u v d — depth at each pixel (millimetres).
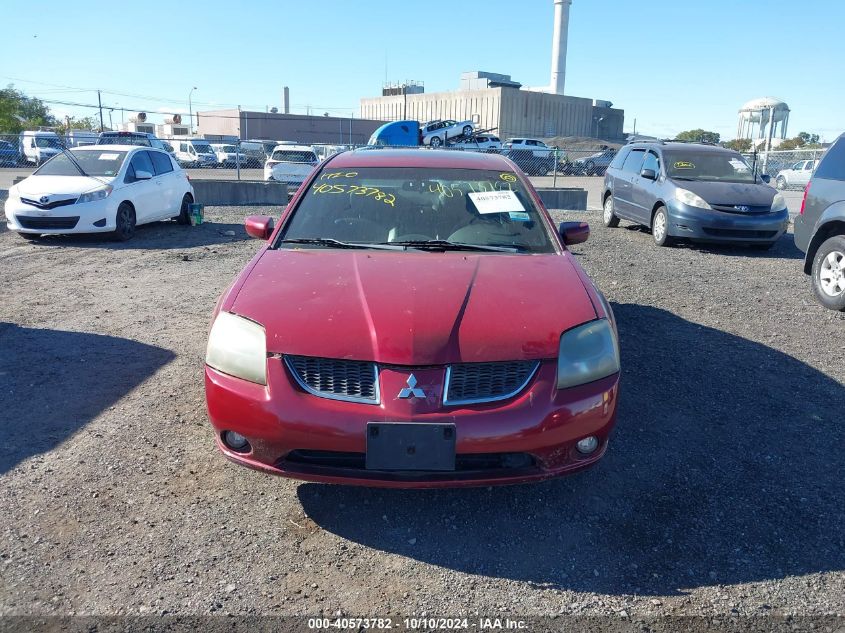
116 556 2824
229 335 3053
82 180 10406
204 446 3748
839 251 6543
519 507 3234
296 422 2812
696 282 7797
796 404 4375
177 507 3180
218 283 7605
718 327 5996
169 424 3994
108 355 5137
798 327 6027
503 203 4262
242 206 16203
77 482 3359
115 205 10312
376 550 2910
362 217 4098
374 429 2754
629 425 4043
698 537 3014
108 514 3109
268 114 51344
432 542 2971
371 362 2840
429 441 2750
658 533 3041
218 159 32469
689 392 4531
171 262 8828
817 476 3521
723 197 9906
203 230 11992
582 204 17469
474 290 3232
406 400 2766
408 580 2729
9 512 3096
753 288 7547
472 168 4617
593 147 46156
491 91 63812
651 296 7082
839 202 6672
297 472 2904
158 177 11766
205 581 2689
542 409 2832
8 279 7723
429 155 4848
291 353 2887
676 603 2609
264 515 3137
